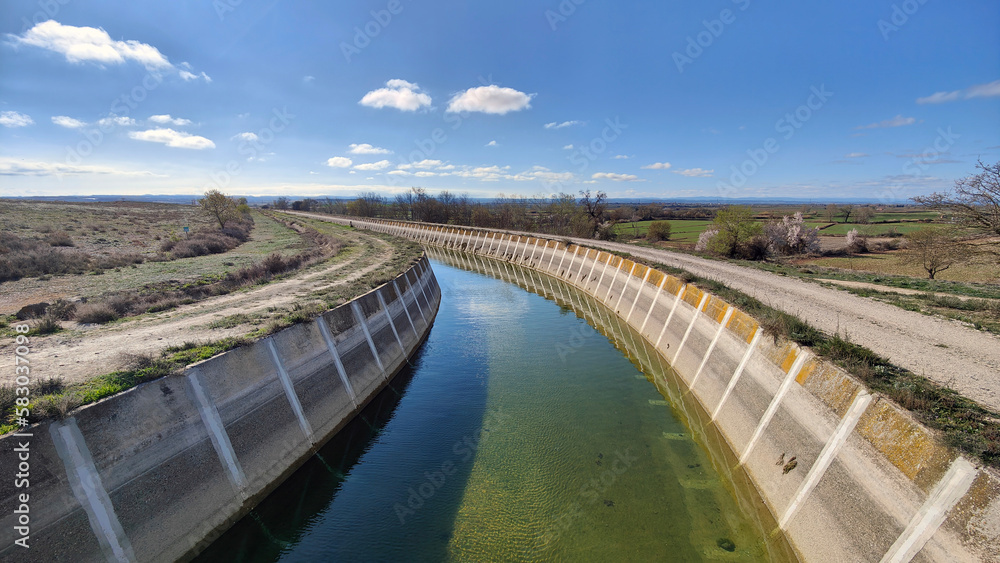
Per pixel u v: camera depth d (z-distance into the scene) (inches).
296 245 2004.2
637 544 454.0
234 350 536.7
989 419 343.9
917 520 306.5
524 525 486.9
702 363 800.3
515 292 1820.9
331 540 465.1
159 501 404.2
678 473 580.1
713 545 450.3
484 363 994.7
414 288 1293.1
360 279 1103.6
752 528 474.9
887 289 910.4
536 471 586.9
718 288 903.7
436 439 671.8
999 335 575.2
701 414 730.8
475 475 579.5
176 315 736.3
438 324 1326.3
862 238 2124.8
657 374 927.7
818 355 495.2
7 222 1817.2
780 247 2101.4
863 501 357.4
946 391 398.3
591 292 1718.8
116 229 2065.7
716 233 1937.7
